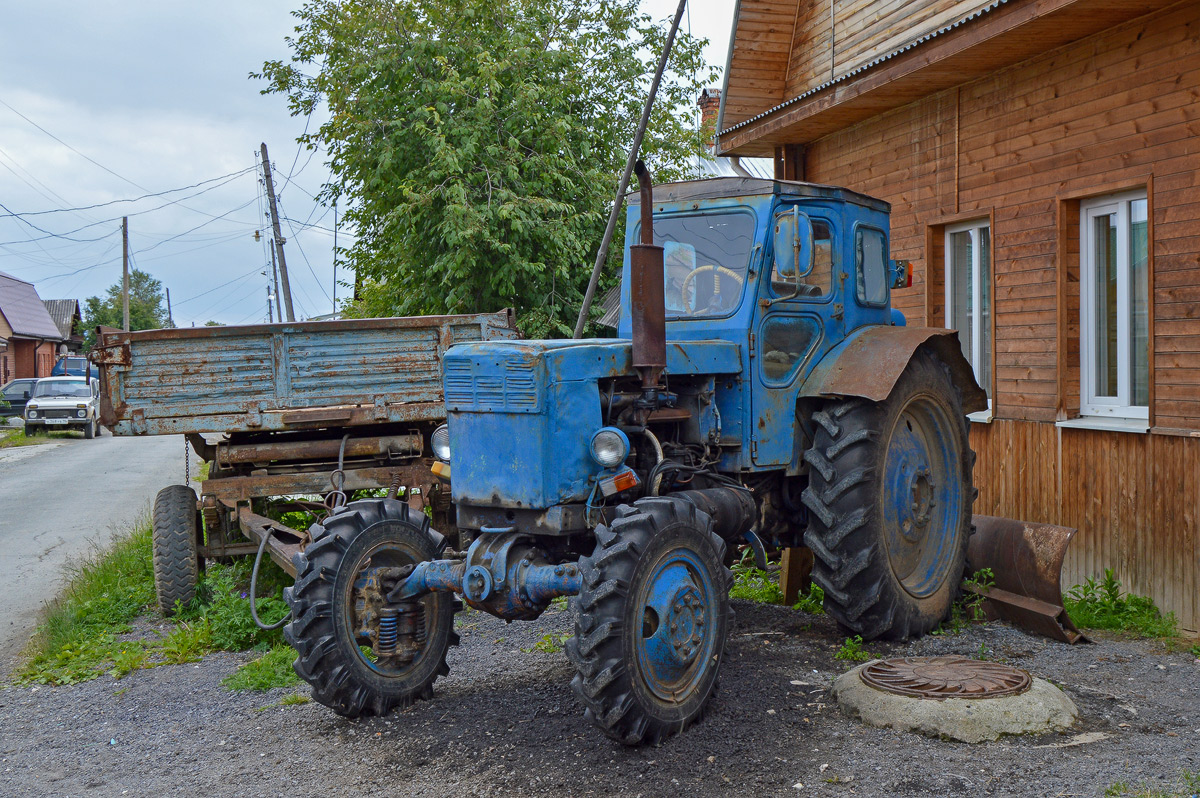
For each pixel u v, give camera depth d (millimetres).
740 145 9898
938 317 8125
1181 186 5836
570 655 3768
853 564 5199
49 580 8438
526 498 4203
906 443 5684
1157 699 4457
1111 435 6320
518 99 13438
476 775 3756
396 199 13906
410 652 4609
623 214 14523
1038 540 5734
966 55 6875
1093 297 6695
